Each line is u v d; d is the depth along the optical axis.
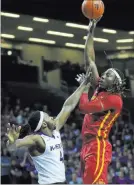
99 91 5.10
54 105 16.64
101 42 17.16
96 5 5.03
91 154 5.00
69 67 17.05
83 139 5.18
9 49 16.28
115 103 4.95
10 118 15.14
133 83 16.45
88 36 5.28
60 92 16.75
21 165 12.57
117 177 12.28
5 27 15.97
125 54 17.14
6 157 12.74
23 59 16.53
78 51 17.20
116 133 15.06
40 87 16.62
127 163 13.40
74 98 4.96
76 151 14.02
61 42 17.16
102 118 5.04
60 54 17.23
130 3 15.94
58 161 4.45
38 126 4.45
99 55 17.11
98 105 4.91
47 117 4.54
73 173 12.64
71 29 16.77
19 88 16.33
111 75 5.00
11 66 16.31
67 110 4.91
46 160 4.41
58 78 16.89
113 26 16.56
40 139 4.38
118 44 17.17
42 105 16.50
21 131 4.51
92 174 4.94
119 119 15.59
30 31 16.47
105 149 5.02
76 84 16.86
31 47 16.70
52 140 4.47
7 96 16.05
